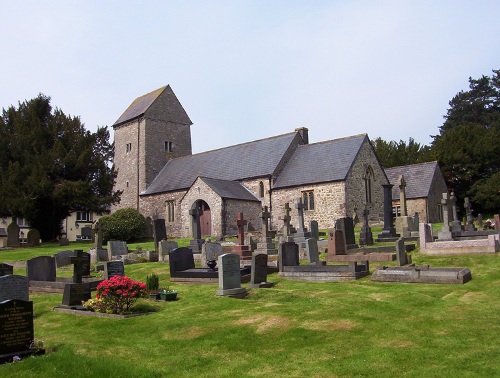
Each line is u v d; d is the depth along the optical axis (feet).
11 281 40.52
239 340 35.12
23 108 150.30
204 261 74.43
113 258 85.05
